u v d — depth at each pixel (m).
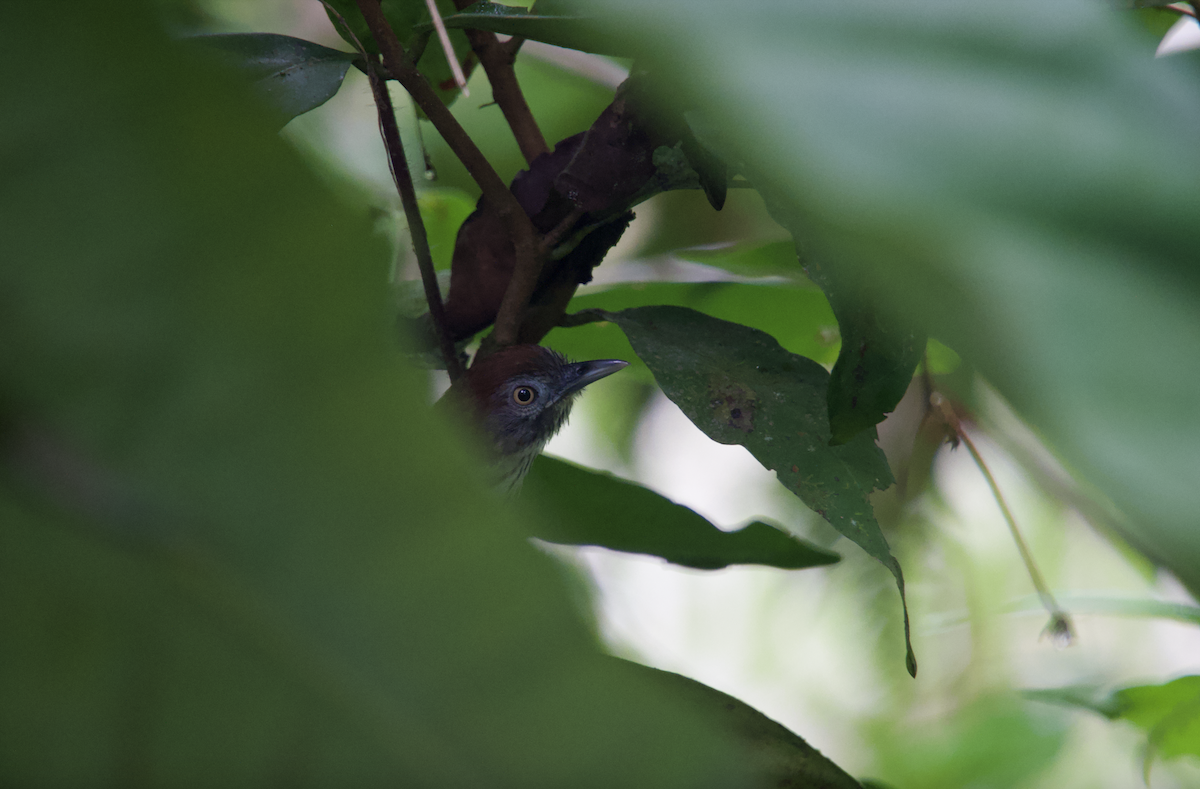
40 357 0.35
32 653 0.37
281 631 0.36
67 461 0.35
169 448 0.35
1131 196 0.24
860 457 1.05
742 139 0.24
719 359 1.13
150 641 0.37
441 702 0.37
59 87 0.33
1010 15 0.28
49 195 0.33
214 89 0.33
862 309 0.81
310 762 0.38
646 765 0.37
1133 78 0.27
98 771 0.38
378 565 0.36
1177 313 0.22
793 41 0.26
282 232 0.34
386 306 0.35
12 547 0.36
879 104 0.24
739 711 1.04
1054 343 0.21
